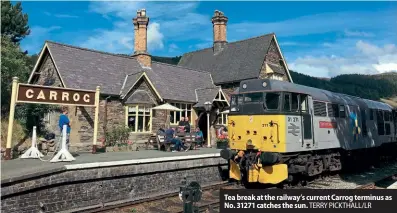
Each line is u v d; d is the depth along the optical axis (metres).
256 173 11.18
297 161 11.73
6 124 16.05
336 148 14.73
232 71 27.17
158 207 9.53
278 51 28.20
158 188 11.42
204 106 21.34
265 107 11.40
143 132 19.55
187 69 26.67
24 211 8.04
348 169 16.22
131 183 10.64
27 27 28.62
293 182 12.46
